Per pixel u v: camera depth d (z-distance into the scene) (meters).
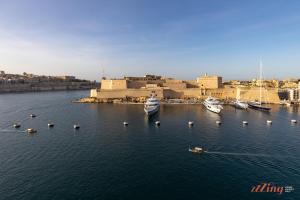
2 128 78.38
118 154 51.88
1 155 51.28
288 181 39.19
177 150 54.31
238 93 160.62
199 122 85.88
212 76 182.25
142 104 142.50
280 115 101.19
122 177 40.91
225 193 35.94
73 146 57.59
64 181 39.38
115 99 159.50
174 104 141.12
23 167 44.78
